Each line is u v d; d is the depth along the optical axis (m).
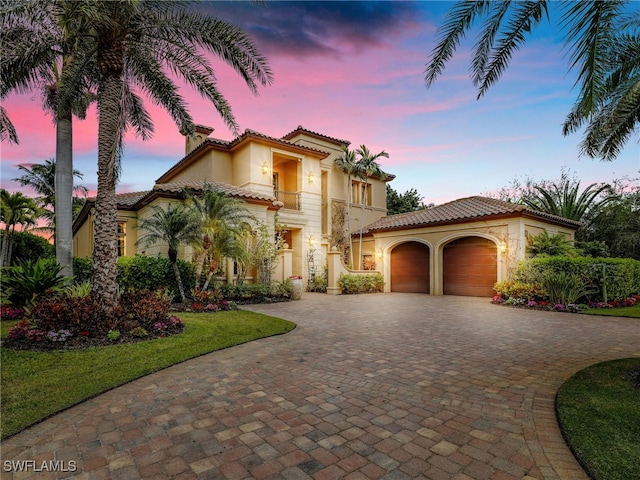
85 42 8.98
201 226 11.46
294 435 3.35
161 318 7.72
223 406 4.04
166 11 8.80
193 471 2.77
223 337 7.43
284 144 19.17
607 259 13.02
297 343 7.17
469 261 17.38
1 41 8.49
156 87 10.18
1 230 19.56
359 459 2.94
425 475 2.71
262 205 16.53
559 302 12.09
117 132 7.84
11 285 8.37
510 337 7.70
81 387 4.49
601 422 3.46
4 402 3.98
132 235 17.56
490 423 3.59
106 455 3.01
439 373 5.23
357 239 24.05
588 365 5.56
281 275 16.84
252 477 2.69
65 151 10.98
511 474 2.72
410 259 19.89
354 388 4.62
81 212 20.81
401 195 36.97
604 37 4.21
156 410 3.93
